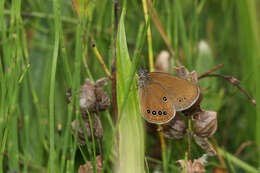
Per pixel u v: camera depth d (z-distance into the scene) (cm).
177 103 23
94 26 27
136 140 22
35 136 27
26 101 22
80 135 23
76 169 24
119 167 23
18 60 22
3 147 22
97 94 22
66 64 22
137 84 23
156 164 27
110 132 25
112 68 23
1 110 22
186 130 23
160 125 23
